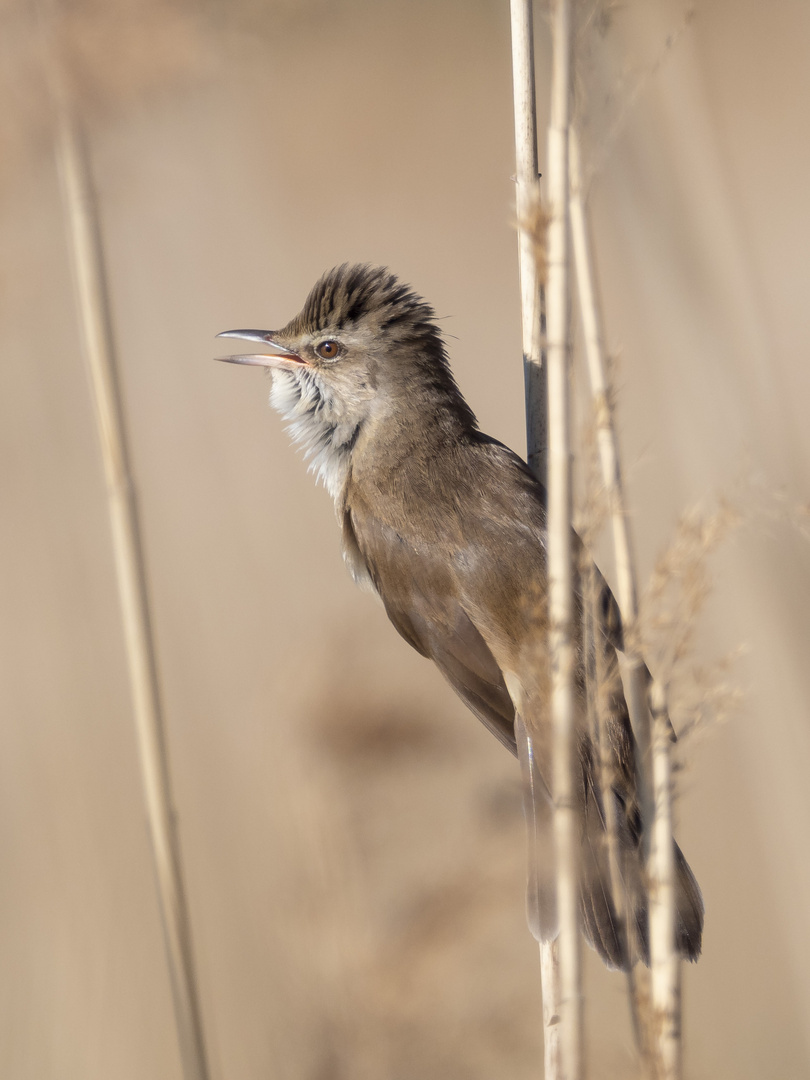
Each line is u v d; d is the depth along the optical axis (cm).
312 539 1318
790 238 2067
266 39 970
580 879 653
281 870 901
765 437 939
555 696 571
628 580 629
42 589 1166
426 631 767
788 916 958
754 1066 1012
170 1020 1011
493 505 764
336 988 856
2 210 874
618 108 637
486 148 1888
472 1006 849
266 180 1573
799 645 929
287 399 891
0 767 1104
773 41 2402
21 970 1028
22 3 798
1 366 1160
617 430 627
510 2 652
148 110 851
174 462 1346
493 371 1653
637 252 992
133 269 1362
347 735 889
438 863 871
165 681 1180
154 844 790
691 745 581
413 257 1803
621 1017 884
